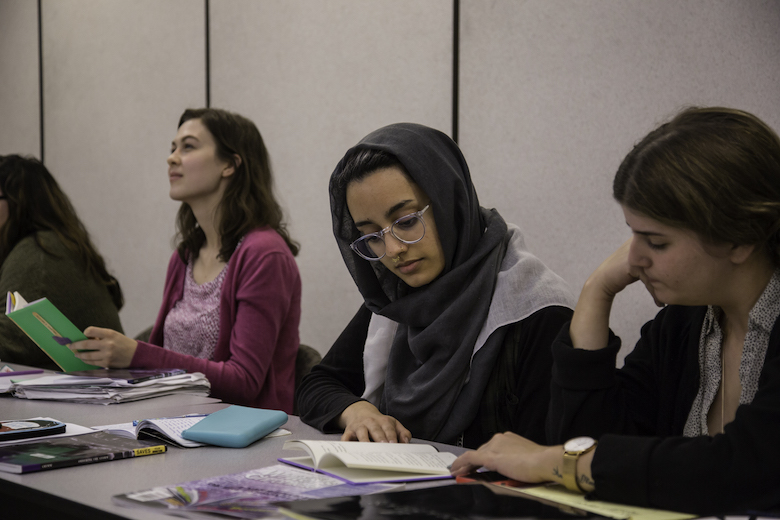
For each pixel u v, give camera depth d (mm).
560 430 1024
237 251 2174
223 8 3387
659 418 1126
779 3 2033
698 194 812
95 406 1506
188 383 1692
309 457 1032
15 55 4402
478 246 1433
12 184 2438
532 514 751
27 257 2355
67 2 4086
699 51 2176
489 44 2592
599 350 1012
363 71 2936
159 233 3709
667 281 877
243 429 1163
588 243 2398
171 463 1032
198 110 2311
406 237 1350
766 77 2068
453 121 2689
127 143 3834
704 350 1073
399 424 1223
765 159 821
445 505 782
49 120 4230
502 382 1325
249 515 759
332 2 3012
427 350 1402
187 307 2271
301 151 3146
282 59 3191
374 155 1341
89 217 4043
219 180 2256
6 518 1062
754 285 934
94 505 821
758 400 800
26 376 1836
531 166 2512
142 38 3732
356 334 1624
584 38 2385
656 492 778
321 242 3102
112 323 2494
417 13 2775
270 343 2084
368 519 724
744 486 755
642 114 2283
